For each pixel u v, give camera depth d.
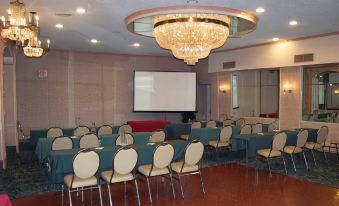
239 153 8.50
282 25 7.39
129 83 12.92
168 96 12.63
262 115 11.48
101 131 8.20
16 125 9.01
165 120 12.63
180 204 4.69
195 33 5.64
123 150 4.39
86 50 11.65
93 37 8.88
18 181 5.89
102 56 12.34
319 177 6.17
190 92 12.62
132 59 12.96
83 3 5.50
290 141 7.20
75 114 11.81
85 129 7.84
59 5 5.61
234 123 9.88
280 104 10.32
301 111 9.73
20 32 4.48
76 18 6.60
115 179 4.50
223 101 12.27
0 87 6.81
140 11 6.01
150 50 11.64
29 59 10.93
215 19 5.72
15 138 8.98
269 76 11.62
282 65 9.80
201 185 5.66
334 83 9.52
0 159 6.89
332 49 8.50
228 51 11.68
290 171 6.66
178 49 6.06
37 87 11.09
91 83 12.12
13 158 7.98
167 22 5.76
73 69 11.75
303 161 7.63
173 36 5.78
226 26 6.01
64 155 4.70
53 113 11.40
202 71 13.65
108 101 12.48
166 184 5.72
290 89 9.98
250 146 6.62
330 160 7.76
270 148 6.71
